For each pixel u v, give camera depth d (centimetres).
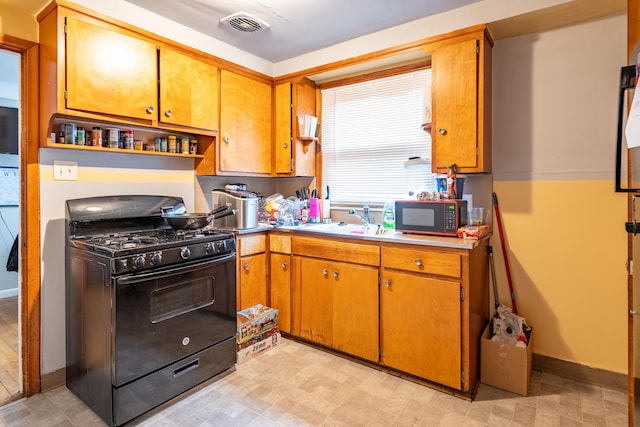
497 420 186
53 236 217
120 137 236
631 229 125
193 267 212
